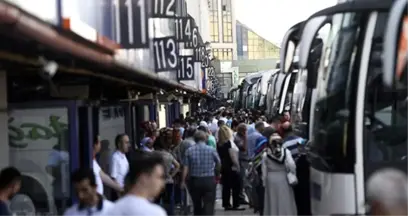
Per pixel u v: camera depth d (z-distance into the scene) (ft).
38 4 39.52
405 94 57.98
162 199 81.71
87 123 62.28
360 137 58.03
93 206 40.34
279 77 170.19
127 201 33.27
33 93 60.75
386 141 58.08
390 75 49.42
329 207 58.90
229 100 568.82
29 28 30.73
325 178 59.72
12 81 59.77
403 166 57.72
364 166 57.82
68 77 66.54
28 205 58.03
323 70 64.13
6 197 45.27
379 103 58.29
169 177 81.76
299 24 59.26
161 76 94.12
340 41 60.54
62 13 39.50
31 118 57.82
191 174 82.64
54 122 58.08
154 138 93.45
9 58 38.88
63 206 58.13
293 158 77.30
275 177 75.82
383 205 23.66
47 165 58.18
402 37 48.98
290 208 75.61
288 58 60.23
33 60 41.93
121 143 69.26
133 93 104.94
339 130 58.80
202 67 230.07
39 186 58.08
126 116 89.66
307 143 75.66
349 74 58.90
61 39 36.88
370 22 58.13
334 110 59.62
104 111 80.48
